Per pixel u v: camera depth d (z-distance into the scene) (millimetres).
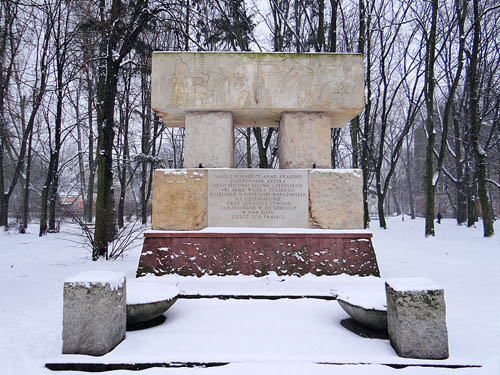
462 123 26750
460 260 9969
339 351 3764
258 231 7117
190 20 12602
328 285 6422
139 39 13047
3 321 4891
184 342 3996
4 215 22688
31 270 8766
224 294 5941
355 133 19188
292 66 7797
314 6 19828
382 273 7961
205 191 7398
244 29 18969
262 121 8742
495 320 4828
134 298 4480
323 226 7297
